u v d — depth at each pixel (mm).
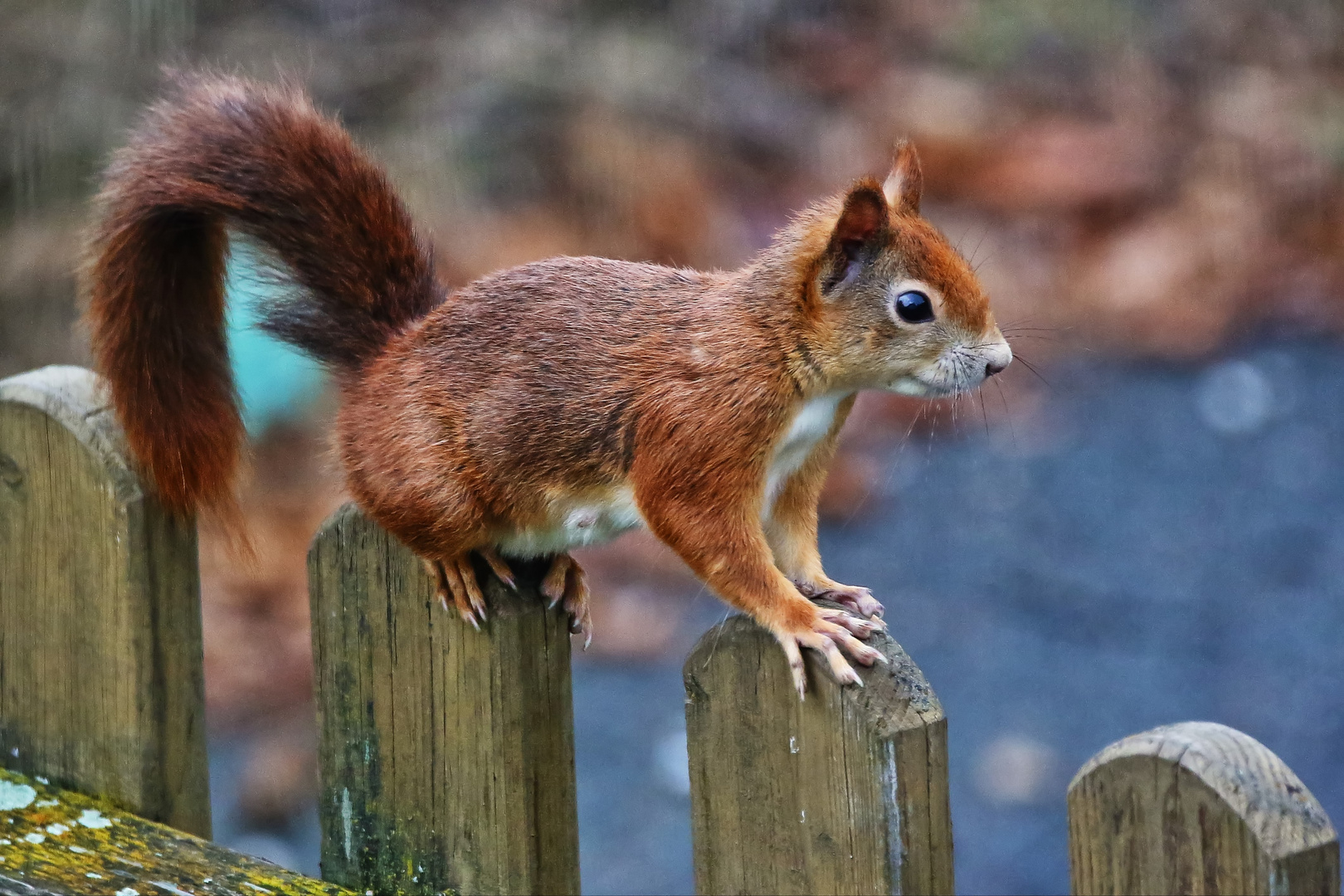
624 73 18109
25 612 5859
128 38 15867
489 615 5094
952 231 17797
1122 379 16188
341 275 5820
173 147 5738
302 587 12633
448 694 5219
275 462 13531
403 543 5332
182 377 5766
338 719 5484
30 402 5680
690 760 4828
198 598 5848
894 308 5695
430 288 5988
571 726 5277
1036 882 9883
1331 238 17891
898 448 15234
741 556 5465
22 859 5371
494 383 5504
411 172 16125
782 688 4586
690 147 17797
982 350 5797
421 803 5340
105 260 5660
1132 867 3953
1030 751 11180
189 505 5711
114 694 5719
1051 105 20000
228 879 5238
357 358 5867
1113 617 12781
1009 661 12266
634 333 5543
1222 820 3775
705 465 5461
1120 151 18953
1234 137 19328
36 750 5930
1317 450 14867
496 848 5195
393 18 17875
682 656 12242
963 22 21250
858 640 4582
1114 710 11617
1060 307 17125
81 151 15055
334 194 5797
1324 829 3748
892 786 4398
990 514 14289
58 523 5723
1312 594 12891
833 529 14172
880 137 18891
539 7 18594
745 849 4754
